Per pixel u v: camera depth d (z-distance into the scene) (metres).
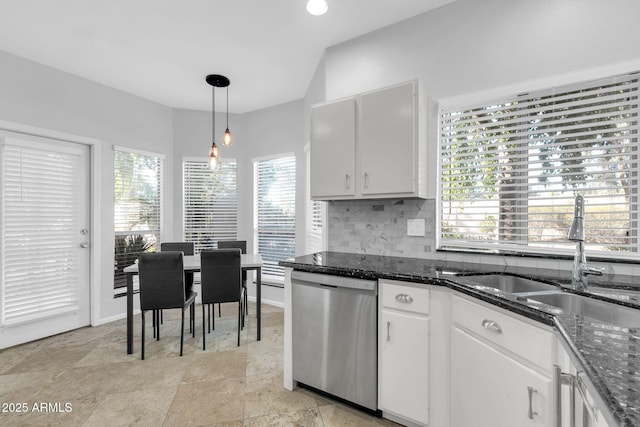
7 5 2.06
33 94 2.78
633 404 0.50
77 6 2.08
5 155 2.62
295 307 1.94
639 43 1.55
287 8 2.12
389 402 1.62
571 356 0.77
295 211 3.76
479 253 1.95
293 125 3.79
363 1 2.04
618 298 1.16
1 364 2.32
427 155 2.09
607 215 1.65
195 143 4.10
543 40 1.78
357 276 1.70
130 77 3.16
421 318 1.54
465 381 1.36
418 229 2.18
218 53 2.71
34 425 1.63
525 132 1.86
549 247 1.81
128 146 3.54
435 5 2.10
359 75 2.44
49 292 2.88
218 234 4.16
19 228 2.70
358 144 2.07
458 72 2.05
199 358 2.42
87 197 3.21
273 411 1.75
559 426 0.83
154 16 2.20
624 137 1.59
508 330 1.15
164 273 2.43
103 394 1.92
